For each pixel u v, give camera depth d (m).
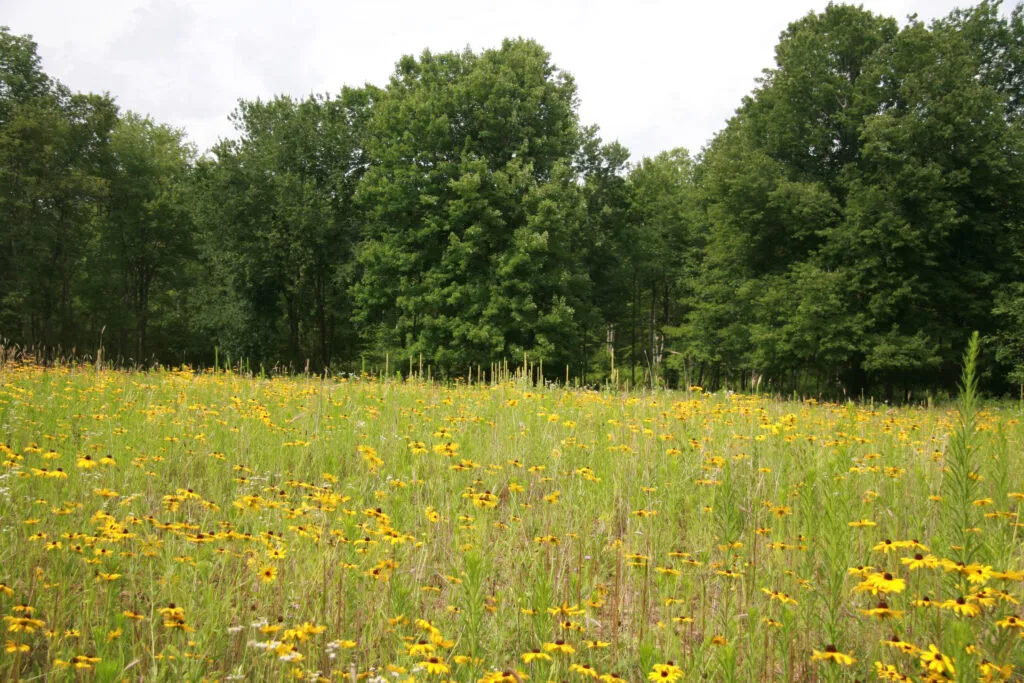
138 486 5.58
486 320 29.66
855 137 29.58
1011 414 11.16
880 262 26.27
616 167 40.62
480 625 3.85
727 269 33.59
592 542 4.81
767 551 4.53
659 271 43.75
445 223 30.66
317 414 8.02
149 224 40.84
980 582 3.21
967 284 27.09
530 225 29.56
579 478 6.00
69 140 36.66
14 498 4.90
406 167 31.94
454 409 9.53
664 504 5.48
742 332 32.62
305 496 4.75
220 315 35.12
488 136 31.47
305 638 3.22
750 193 29.83
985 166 26.28
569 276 30.36
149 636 3.64
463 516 4.84
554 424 8.23
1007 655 3.24
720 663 3.33
